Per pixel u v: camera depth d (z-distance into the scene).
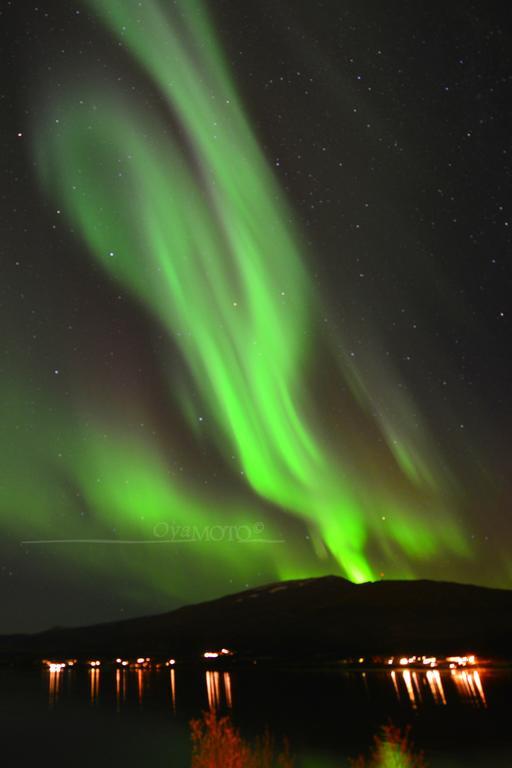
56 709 41.72
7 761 24.50
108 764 23.50
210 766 9.68
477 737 26.03
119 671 90.06
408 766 11.88
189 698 47.00
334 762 21.34
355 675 65.06
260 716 35.50
